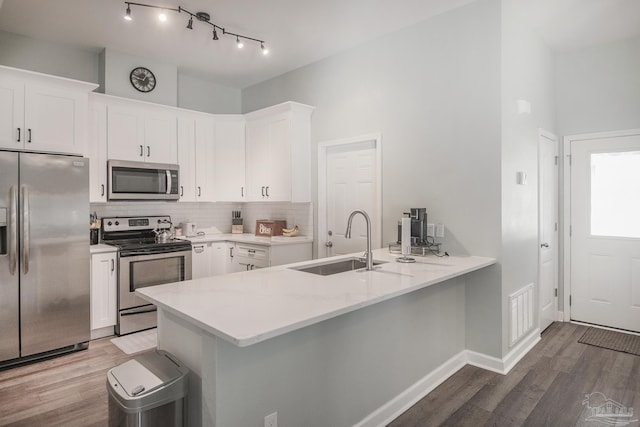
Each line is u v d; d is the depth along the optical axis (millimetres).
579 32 3539
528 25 3361
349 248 4035
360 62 3842
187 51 4074
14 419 2275
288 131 4199
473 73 3031
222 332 1355
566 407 2396
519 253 3221
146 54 4152
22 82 3061
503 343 2945
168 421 1548
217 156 4703
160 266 3896
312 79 4348
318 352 1899
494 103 2922
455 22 3139
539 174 3609
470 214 3061
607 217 3855
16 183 2932
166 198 4234
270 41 3795
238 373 1564
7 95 2994
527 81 3363
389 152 3586
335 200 4176
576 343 3467
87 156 3682
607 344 3424
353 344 2094
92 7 3152
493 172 2934
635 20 3295
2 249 2949
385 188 3623
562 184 4094
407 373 2475
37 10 3205
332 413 1980
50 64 3863
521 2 2957
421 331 2594
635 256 3699
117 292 3646
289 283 2113
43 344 3098
